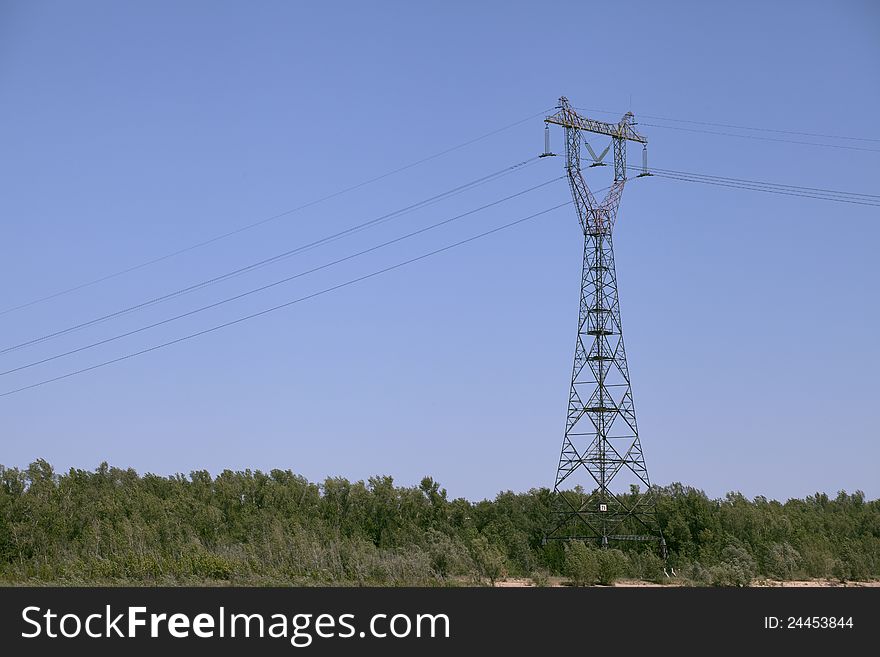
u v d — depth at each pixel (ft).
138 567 383.65
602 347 418.51
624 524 465.47
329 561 410.93
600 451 415.64
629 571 420.36
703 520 464.24
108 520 427.74
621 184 424.05
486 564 407.23
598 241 420.77
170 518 444.96
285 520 449.89
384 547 449.48
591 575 403.75
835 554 474.90
